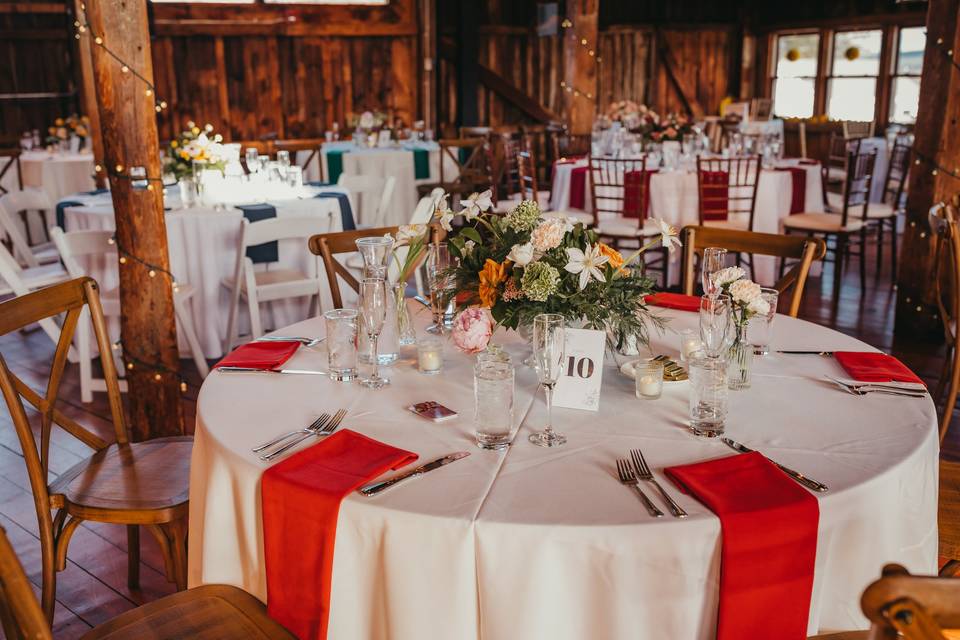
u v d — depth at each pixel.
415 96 9.67
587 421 1.64
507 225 1.95
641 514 1.28
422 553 1.29
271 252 4.36
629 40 10.31
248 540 1.49
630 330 1.88
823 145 9.89
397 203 7.36
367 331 1.84
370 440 1.54
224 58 8.84
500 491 1.35
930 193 4.32
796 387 1.81
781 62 10.38
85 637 1.44
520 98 9.88
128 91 3.03
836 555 1.38
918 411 1.66
